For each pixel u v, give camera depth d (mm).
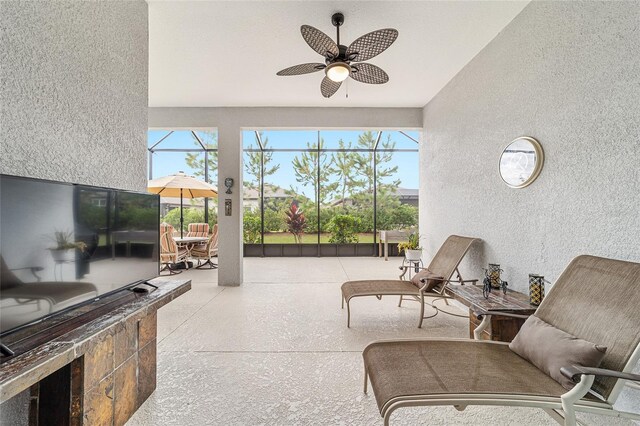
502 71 2779
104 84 1797
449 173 3924
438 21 2656
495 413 1825
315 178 8320
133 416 1757
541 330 1607
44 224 1185
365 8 2494
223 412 1811
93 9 1706
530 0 2389
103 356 1488
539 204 2328
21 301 1086
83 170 1624
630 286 1409
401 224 8406
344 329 3055
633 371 1599
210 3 2418
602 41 1796
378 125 4930
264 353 2535
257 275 5699
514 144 2559
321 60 3338
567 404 1236
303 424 1721
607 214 1774
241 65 3461
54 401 1321
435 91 4266
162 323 3207
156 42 2973
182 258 6113
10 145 1223
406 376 1452
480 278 3156
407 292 3143
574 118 1996
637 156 1611
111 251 1563
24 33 1281
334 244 8336
